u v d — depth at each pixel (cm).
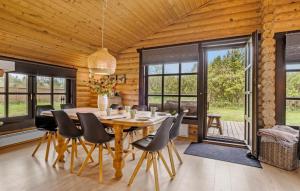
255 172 257
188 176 245
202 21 411
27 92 404
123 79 505
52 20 312
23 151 330
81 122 246
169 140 251
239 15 377
